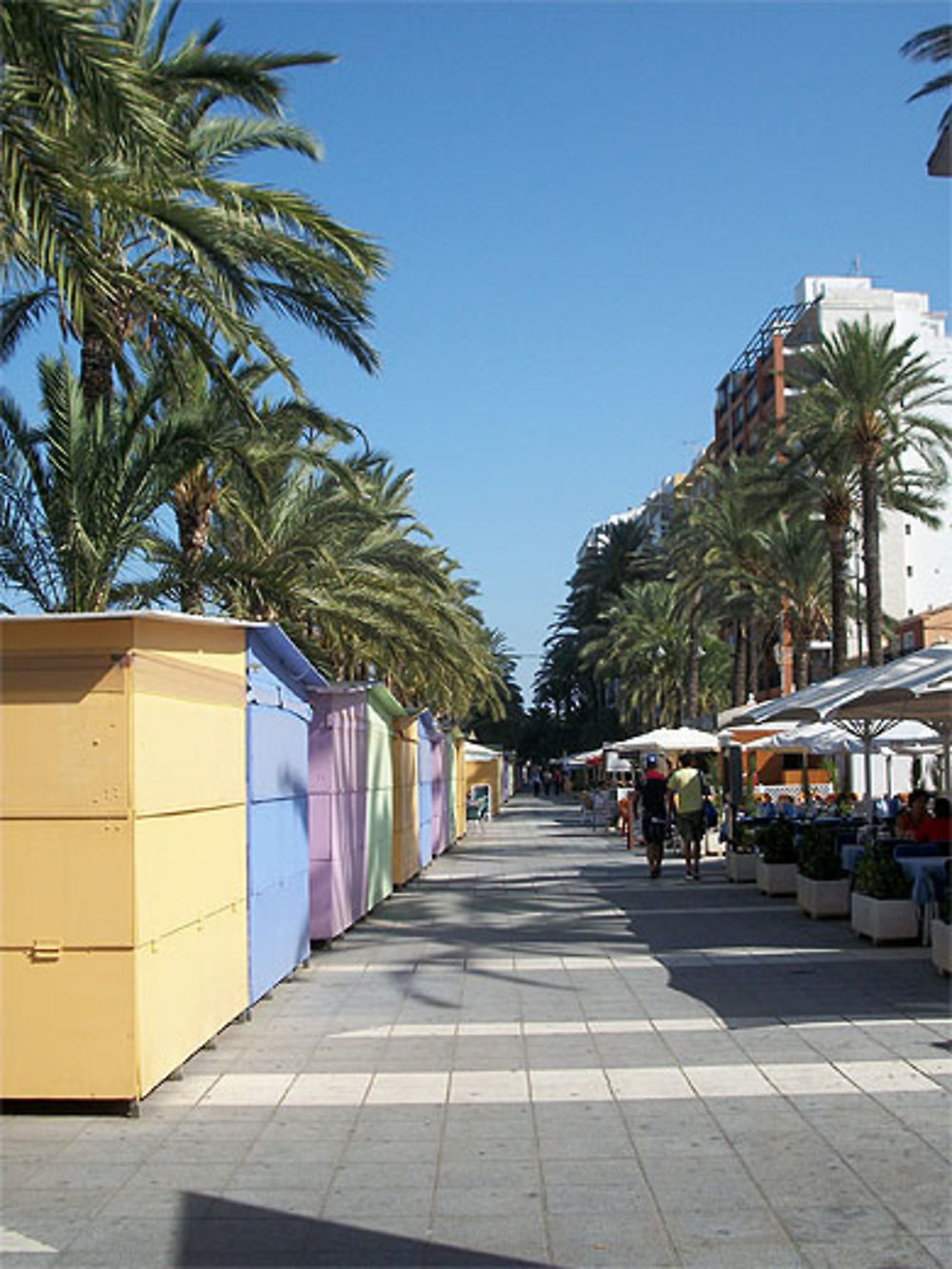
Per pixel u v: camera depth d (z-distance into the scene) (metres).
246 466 14.00
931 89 17.25
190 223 11.36
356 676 32.03
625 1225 5.21
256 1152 6.26
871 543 29.89
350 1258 4.93
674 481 112.81
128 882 6.96
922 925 12.62
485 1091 7.38
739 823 21.55
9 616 6.97
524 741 114.31
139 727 7.09
